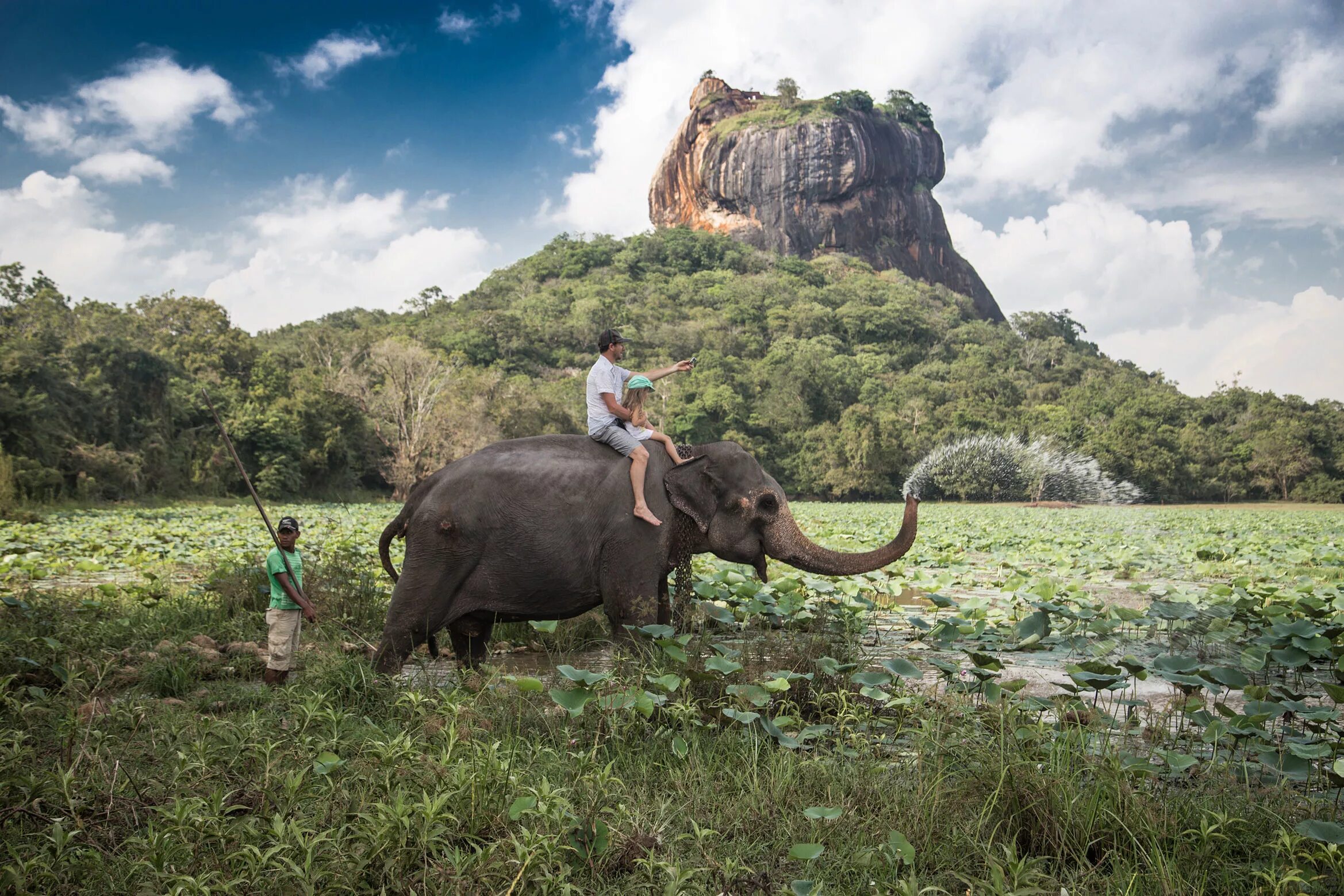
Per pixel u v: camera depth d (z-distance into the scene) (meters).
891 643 8.14
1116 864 3.29
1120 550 17.73
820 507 54.22
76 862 3.03
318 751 3.90
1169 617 7.46
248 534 19.58
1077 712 4.87
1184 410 82.81
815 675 5.76
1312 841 3.45
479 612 6.05
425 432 58.12
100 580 12.12
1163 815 3.58
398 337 74.12
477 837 3.25
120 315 60.19
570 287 147.50
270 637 6.11
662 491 6.28
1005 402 93.25
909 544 6.28
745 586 8.05
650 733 4.66
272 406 51.97
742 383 96.44
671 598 6.96
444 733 4.14
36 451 35.09
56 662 6.05
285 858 2.86
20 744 3.90
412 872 3.05
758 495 6.42
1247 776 4.01
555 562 6.00
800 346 113.25
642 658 5.41
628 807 3.66
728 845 3.46
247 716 4.80
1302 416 79.38
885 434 78.44
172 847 2.98
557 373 107.06
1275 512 50.38
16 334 41.47
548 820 3.17
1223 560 15.95
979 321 149.00
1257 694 4.69
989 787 3.82
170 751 3.95
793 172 175.88
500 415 62.44
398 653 5.84
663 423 83.50
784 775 3.98
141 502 38.56
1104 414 84.00
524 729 4.76
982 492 76.44
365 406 60.28
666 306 135.50
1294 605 8.38
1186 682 5.16
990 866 3.03
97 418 40.19
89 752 3.84
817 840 3.47
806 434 83.81
